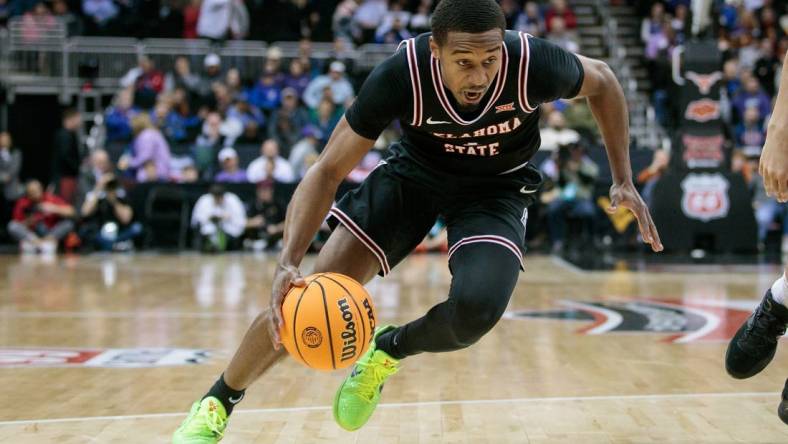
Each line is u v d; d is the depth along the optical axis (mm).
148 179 12617
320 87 13617
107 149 13289
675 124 13367
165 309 7145
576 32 16000
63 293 8211
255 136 13281
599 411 3773
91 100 15367
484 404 3922
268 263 11164
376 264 3252
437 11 2668
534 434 3416
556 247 12406
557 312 6945
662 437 3361
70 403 3939
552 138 12758
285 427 3527
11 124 14883
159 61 14727
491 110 2889
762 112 13656
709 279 9336
